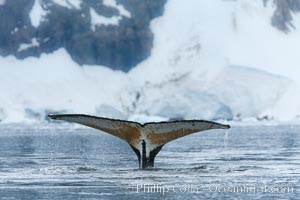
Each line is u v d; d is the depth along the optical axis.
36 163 111.56
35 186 78.19
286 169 95.69
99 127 86.38
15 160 119.25
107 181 81.69
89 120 86.00
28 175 89.56
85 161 116.25
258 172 91.50
